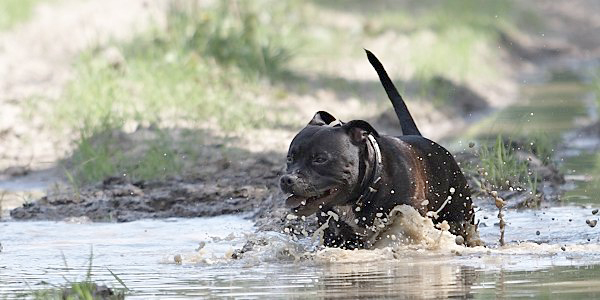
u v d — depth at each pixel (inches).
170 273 545.3
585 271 511.5
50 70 1382.9
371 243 594.6
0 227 724.7
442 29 1993.1
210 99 1167.6
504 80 1763.0
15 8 1793.8
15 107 1120.2
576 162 959.6
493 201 772.0
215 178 868.6
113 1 1931.6
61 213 773.3
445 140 1130.0
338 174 568.7
